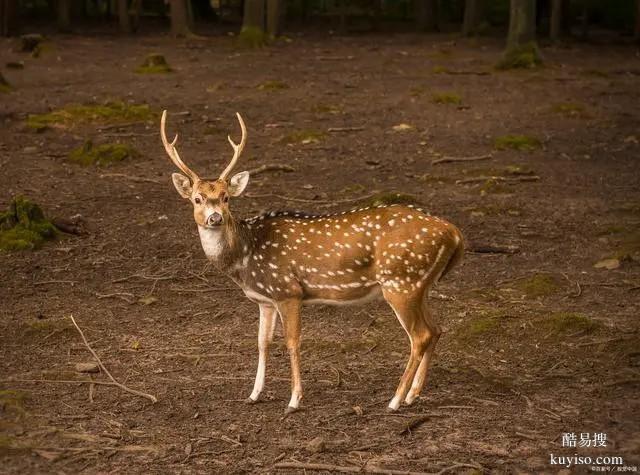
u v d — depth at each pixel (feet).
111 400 28.09
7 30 123.34
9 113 70.13
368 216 26.94
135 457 24.53
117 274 39.93
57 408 27.40
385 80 92.84
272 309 27.86
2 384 28.99
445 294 37.88
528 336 33.32
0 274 39.37
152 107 75.77
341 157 62.13
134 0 143.43
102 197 51.13
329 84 89.66
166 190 53.06
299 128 70.23
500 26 164.25
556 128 72.33
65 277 39.42
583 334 33.40
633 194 53.88
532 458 24.67
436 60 109.70
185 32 131.34
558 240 45.32
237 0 193.36
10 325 33.99
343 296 27.07
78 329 32.94
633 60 114.11
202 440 25.52
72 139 64.44
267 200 51.16
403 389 27.27
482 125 72.84
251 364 31.12
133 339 33.22
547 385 29.55
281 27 141.69
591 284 38.91
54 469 23.79
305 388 29.22
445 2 184.65
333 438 25.77
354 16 180.75
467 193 53.88
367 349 32.48
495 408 27.81
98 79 89.76
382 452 24.97
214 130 68.44
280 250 26.86
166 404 27.86
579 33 154.40
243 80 90.84
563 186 55.62
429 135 68.95
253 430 26.22
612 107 80.59
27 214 43.78
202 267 40.96
